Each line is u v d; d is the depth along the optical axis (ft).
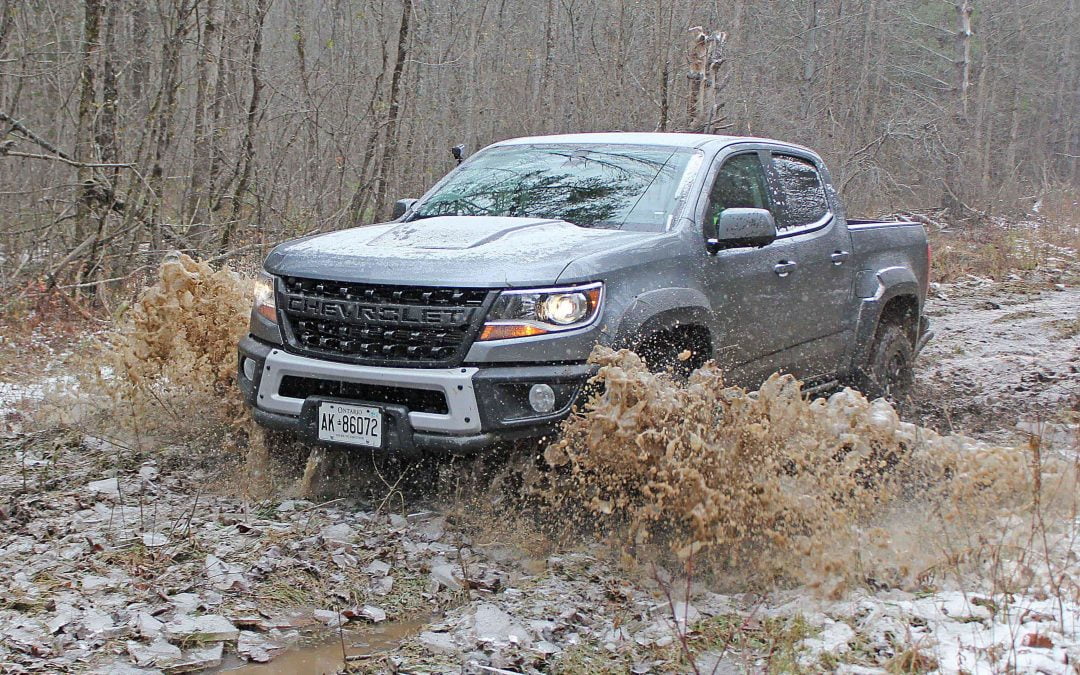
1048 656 11.35
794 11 103.65
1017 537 14.55
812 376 20.61
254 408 16.79
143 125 40.55
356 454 17.34
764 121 85.46
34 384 24.02
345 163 47.19
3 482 17.48
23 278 34.32
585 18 83.56
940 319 41.47
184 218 40.19
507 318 14.89
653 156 19.10
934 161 92.68
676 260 16.88
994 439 22.02
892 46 123.75
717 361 17.49
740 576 14.10
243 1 45.93
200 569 14.05
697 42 48.78
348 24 59.06
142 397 20.59
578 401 14.97
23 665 11.24
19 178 40.65
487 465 15.84
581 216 18.04
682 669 11.60
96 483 17.38
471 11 72.28
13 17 37.93
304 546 14.90
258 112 45.73
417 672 11.46
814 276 20.33
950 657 11.50
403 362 15.21
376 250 16.17
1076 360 31.89
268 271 17.03
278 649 12.14
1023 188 106.22
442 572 14.21
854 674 11.21
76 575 13.75
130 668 11.38
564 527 15.35
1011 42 137.49
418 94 59.21
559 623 12.64
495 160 20.67
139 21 41.27
